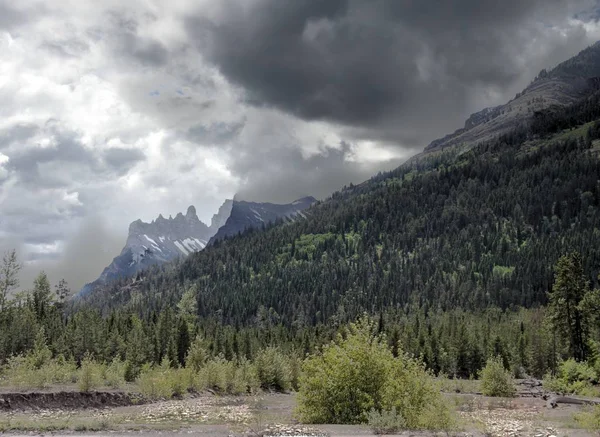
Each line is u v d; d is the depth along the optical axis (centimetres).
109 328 9594
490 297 18238
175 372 4325
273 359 5347
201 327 11625
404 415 2180
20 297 8400
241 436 1903
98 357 7631
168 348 8281
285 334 12488
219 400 3841
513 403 4125
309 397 2373
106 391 3447
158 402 3550
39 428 2006
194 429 2117
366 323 2473
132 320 11081
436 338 10462
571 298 7050
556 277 7256
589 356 6419
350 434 1883
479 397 4684
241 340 9988
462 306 18175
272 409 3378
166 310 10569
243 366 5106
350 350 2372
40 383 3528
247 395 4422
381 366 2333
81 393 3222
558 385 5406
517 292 18112
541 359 9462
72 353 7738
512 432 2045
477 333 11344
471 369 9969
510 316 15975
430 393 2264
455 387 5503
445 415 2119
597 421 2186
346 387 2320
